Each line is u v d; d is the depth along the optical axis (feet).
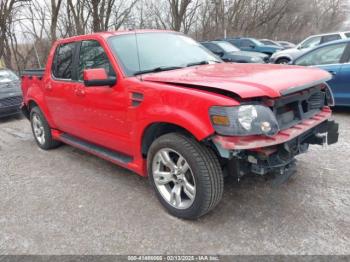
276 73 9.82
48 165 15.57
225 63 12.84
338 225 9.48
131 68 11.38
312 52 23.08
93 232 9.84
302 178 12.45
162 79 10.11
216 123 8.30
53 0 53.72
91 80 10.75
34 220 10.69
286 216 10.05
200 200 9.31
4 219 10.87
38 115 17.37
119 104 11.20
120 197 11.89
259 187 11.86
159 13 75.41
